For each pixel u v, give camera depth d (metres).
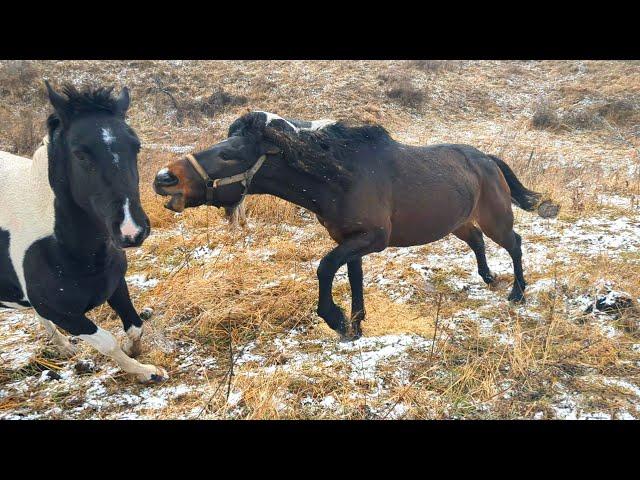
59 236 2.87
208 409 3.06
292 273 5.00
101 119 2.60
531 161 9.47
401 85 15.92
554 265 5.00
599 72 16.91
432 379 3.27
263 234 6.14
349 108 14.86
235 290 4.61
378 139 3.70
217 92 15.83
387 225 3.60
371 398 3.12
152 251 5.86
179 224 6.71
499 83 17.06
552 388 3.15
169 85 16.34
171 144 12.13
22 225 2.94
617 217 6.39
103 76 16.41
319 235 6.12
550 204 4.65
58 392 3.30
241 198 3.33
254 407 3.02
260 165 3.25
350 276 3.85
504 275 4.86
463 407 3.02
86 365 3.57
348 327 3.69
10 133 12.09
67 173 2.71
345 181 3.39
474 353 3.57
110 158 2.51
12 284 3.10
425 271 4.98
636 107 13.77
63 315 3.04
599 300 4.09
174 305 4.32
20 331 4.18
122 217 2.51
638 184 7.81
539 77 17.55
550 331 3.58
